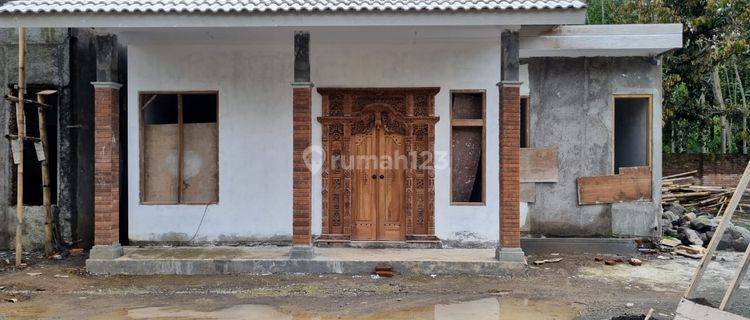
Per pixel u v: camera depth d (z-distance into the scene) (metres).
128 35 8.87
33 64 9.87
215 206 9.68
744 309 6.61
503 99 8.26
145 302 6.92
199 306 6.73
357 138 9.65
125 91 10.33
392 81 9.57
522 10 7.59
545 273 8.44
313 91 9.60
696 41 17.28
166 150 9.86
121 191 10.24
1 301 6.96
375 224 9.61
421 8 7.58
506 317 6.28
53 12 7.68
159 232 9.66
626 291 7.45
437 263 8.34
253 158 9.68
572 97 10.05
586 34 9.52
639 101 10.42
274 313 6.44
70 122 9.91
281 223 9.69
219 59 9.66
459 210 9.57
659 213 10.11
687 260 9.35
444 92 9.54
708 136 24.39
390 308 6.64
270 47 9.62
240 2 7.95
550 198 10.08
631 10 18.30
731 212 5.59
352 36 8.84
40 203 10.18
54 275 8.30
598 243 9.91
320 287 7.64
